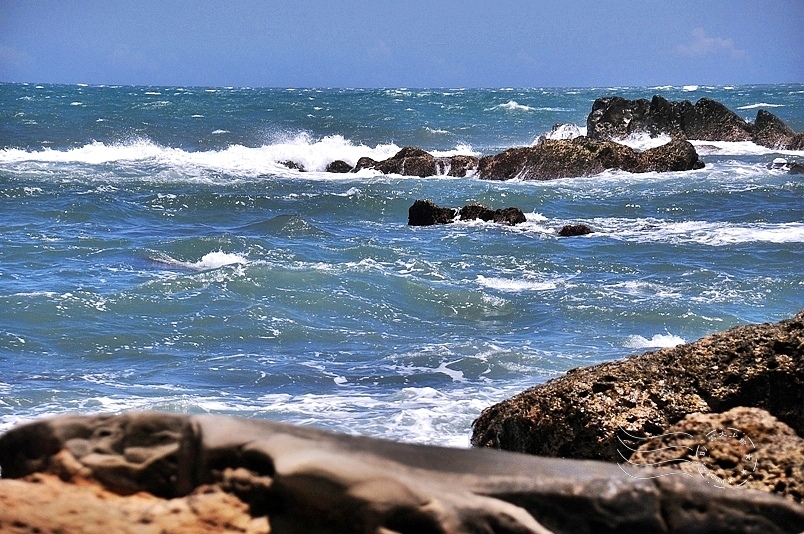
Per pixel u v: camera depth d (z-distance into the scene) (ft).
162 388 104.37
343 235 217.77
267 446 28.63
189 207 249.96
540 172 333.42
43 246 185.68
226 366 113.91
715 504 29.45
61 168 323.78
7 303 135.74
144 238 201.87
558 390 67.00
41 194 258.37
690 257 187.32
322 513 26.66
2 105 579.89
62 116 503.61
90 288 151.74
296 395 102.37
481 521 26.48
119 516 28.09
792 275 167.53
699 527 29.17
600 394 65.82
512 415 68.59
